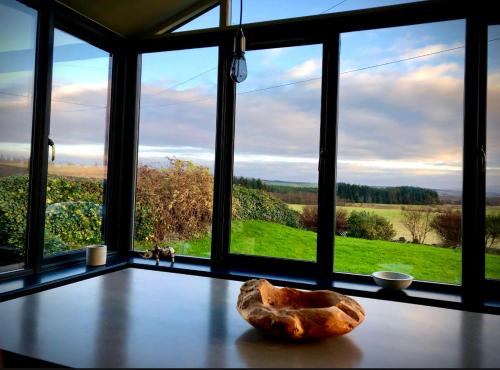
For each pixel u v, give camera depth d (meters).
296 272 2.46
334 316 1.18
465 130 2.13
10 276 2.11
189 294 1.71
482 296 2.01
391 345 1.19
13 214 2.15
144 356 1.06
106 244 2.85
